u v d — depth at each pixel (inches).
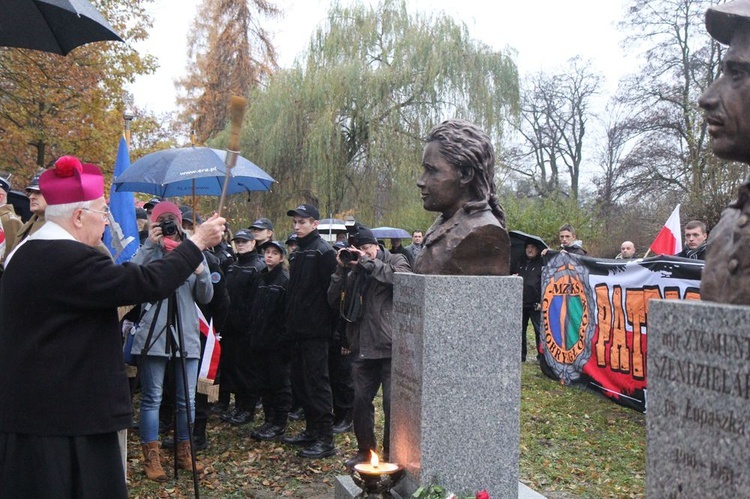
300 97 740.7
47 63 550.3
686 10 800.3
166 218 206.2
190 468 224.8
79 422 113.3
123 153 251.0
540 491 205.9
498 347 151.3
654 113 870.4
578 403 313.1
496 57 726.5
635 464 228.4
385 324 189.9
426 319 147.2
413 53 705.0
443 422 148.7
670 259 271.7
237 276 281.7
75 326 115.4
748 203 89.3
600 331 315.6
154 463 215.0
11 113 574.6
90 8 145.6
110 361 118.8
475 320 149.7
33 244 116.9
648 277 281.9
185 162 217.5
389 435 183.9
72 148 609.0
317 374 238.7
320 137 694.5
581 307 331.3
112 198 240.1
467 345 149.4
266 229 293.9
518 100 739.4
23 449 112.0
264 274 264.8
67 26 153.8
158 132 954.7
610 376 308.5
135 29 624.7
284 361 261.6
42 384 112.0
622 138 948.6
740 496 76.8
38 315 113.7
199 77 1111.0
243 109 133.6
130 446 251.1
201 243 128.1
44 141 585.0
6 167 631.2
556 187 1282.0
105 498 115.6
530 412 295.7
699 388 83.0
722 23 89.8
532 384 353.1
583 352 330.3
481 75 712.4
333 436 251.4
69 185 121.4
